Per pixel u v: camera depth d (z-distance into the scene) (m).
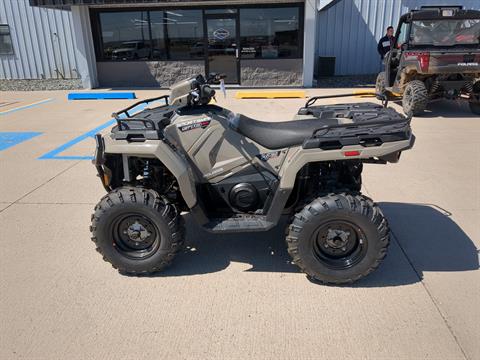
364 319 2.68
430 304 2.81
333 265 2.98
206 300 2.91
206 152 3.22
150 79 14.59
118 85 14.77
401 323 2.64
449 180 5.11
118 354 2.43
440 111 9.54
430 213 4.20
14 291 3.04
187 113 3.25
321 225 2.91
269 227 3.09
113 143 3.04
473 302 2.83
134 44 14.28
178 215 3.14
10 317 2.76
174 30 13.99
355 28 15.44
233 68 14.21
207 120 3.18
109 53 14.48
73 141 7.36
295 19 13.54
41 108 10.86
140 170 3.39
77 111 10.32
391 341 2.49
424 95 8.59
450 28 9.34
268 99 11.57
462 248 3.53
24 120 9.34
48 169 5.81
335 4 15.18
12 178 5.46
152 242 3.17
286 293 2.97
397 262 3.34
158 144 2.97
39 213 4.37
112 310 2.82
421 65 8.48
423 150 6.39
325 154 2.91
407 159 5.97
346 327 2.61
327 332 2.57
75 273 3.27
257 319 2.71
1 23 15.77
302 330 2.60
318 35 15.55
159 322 2.70
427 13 9.18
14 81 16.12
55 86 14.92
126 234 3.17
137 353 2.44
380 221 2.86
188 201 3.04
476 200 4.50
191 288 3.05
